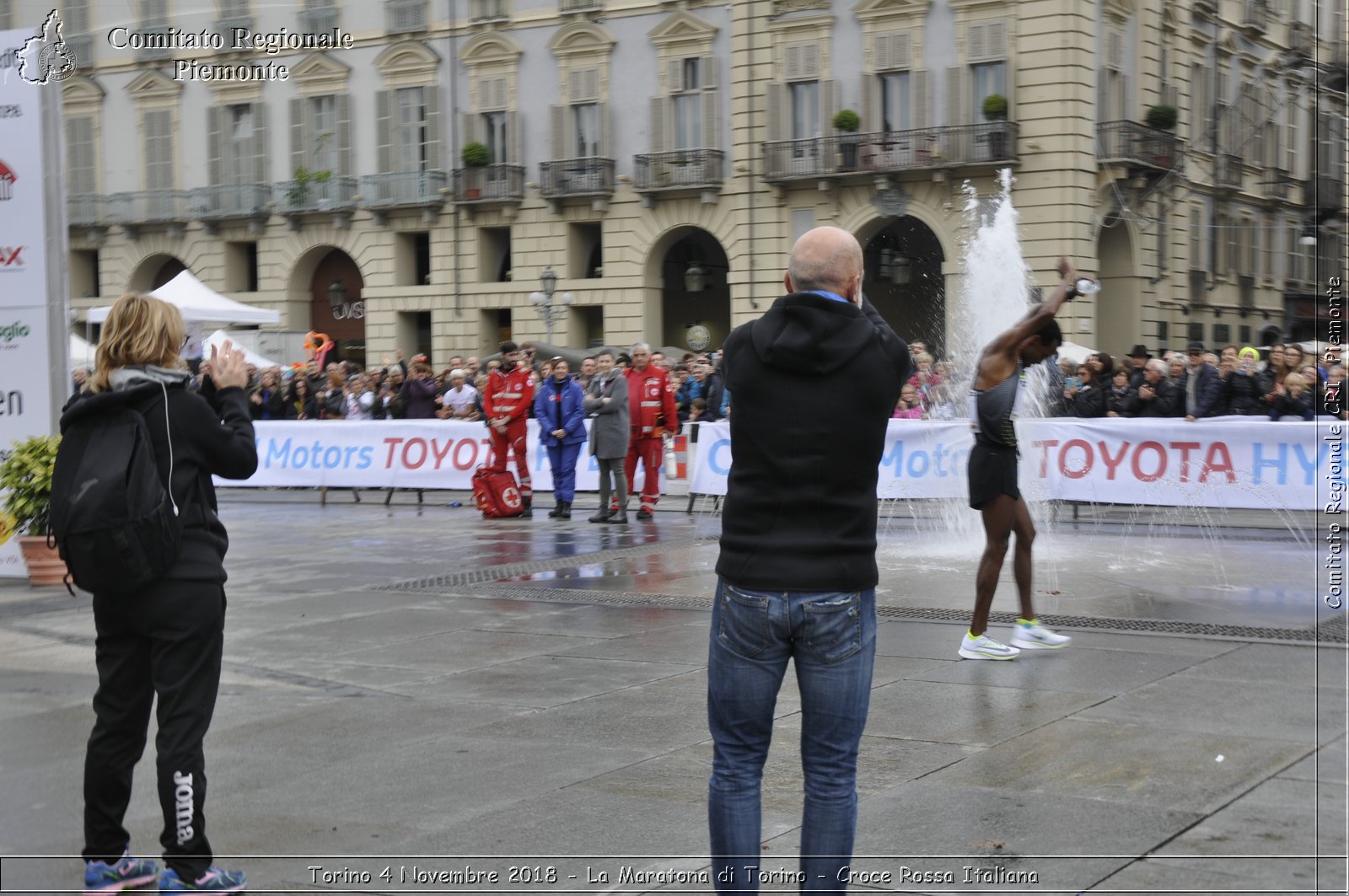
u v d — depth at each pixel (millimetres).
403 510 17906
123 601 4273
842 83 30875
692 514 16641
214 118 36938
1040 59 28719
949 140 29531
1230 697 6434
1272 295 36938
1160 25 31672
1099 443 14234
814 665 3674
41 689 7129
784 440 3637
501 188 34344
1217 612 8789
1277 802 4887
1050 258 28938
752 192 31875
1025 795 5023
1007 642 7832
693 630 8477
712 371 19703
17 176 11023
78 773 5629
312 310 37906
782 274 31766
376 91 35562
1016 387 7273
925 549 12508
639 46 32969
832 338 3623
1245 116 35312
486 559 12273
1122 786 5105
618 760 5609
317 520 16547
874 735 5863
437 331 35719
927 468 14641
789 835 4707
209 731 6184
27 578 11227
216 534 4445
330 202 35938
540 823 4855
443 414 20344
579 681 7086
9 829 4957
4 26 18781
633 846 4609
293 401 22234
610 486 15758
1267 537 12969
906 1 29875
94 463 4191
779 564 3637
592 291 34094
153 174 37688
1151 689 6609
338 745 5918
